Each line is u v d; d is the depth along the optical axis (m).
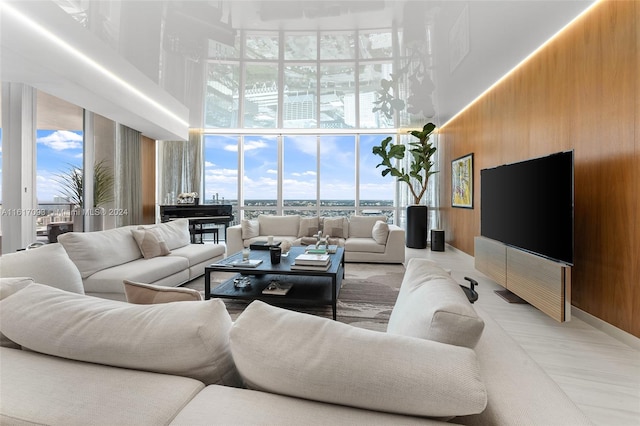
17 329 0.88
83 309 0.89
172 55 3.65
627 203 2.33
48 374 0.78
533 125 3.51
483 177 4.13
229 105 5.61
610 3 2.45
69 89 3.47
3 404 0.69
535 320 2.79
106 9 2.81
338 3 2.49
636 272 2.26
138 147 5.89
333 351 0.69
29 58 2.76
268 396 0.72
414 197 6.89
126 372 0.79
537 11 2.67
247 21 2.78
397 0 2.47
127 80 4.24
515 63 3.76
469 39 3.15
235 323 0.78
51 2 2.92
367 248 5.14
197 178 7.32
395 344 0.70
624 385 1.83
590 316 2.68
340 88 4.71
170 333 0.77
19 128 3.95
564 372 1.97
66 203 4.71
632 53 2.28
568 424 0.65
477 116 5.07
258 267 3.09
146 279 2.97
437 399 0.63
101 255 3.00
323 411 0.67
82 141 5.00
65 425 0.65
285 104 5.55
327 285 3.25
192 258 3.83
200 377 0.80
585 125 2.74
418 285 1.16
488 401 0.72
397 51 3.41
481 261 3.98
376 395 0.65
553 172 2.62
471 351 0.70
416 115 6.14
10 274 1.84
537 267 2.73
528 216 3.00
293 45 3.28
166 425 0.65
